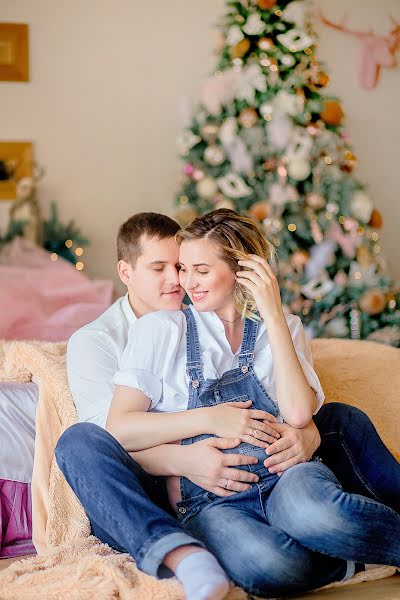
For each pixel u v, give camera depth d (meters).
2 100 5.24
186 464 2.04
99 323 2.46
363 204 4.84
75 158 5.34
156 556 1.82
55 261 4.73
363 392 2.83
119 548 2.12
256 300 2.15
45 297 4.30
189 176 4.95
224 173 4.87
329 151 4.91
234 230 2.20
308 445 2.11
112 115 5.36
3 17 5.19
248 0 4.84
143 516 1.89
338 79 5.59
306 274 4.74
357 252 4.87
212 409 2.07
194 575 1.77
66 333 3.98
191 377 2.14
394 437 2.73
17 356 2.58
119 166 5.39
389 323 4.75
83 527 2.25
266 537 1.91
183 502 2.08
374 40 5.59
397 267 5.70
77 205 5.36
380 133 5.69
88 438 2.00
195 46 5.39
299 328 2.33
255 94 4.80
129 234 2.47
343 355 2.93
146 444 2.08
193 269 2.18
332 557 2.00
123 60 5.34
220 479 2.02
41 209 5.31
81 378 2.34
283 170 4.78
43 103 5.27
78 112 5.32
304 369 2.22
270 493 2.05
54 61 5.27
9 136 5.26
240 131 4.80
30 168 5.26
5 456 2.41
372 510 1.93
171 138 5.41
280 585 1.91
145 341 2.14
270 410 2.15
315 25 5.52
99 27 5.30
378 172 5.71
